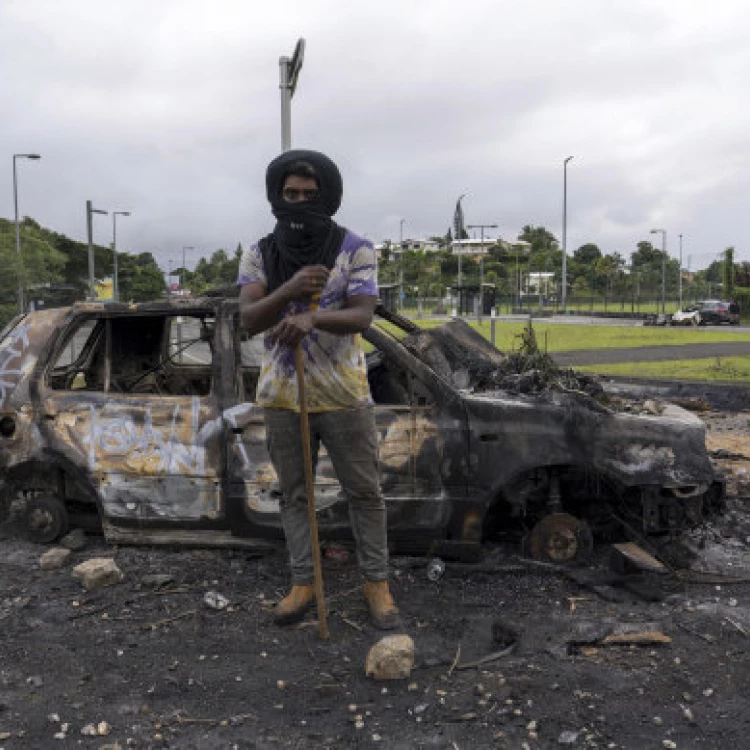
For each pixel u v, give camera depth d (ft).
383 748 8.50
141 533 14.29
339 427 10.62
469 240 437.17
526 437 13.15
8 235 155.94
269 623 11.60
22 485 15.08
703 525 15.94
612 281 253.44
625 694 9.61
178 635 11.24
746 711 9.25
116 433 14.12
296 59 31.94
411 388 13.37
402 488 13.25
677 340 78.18
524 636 11.21
